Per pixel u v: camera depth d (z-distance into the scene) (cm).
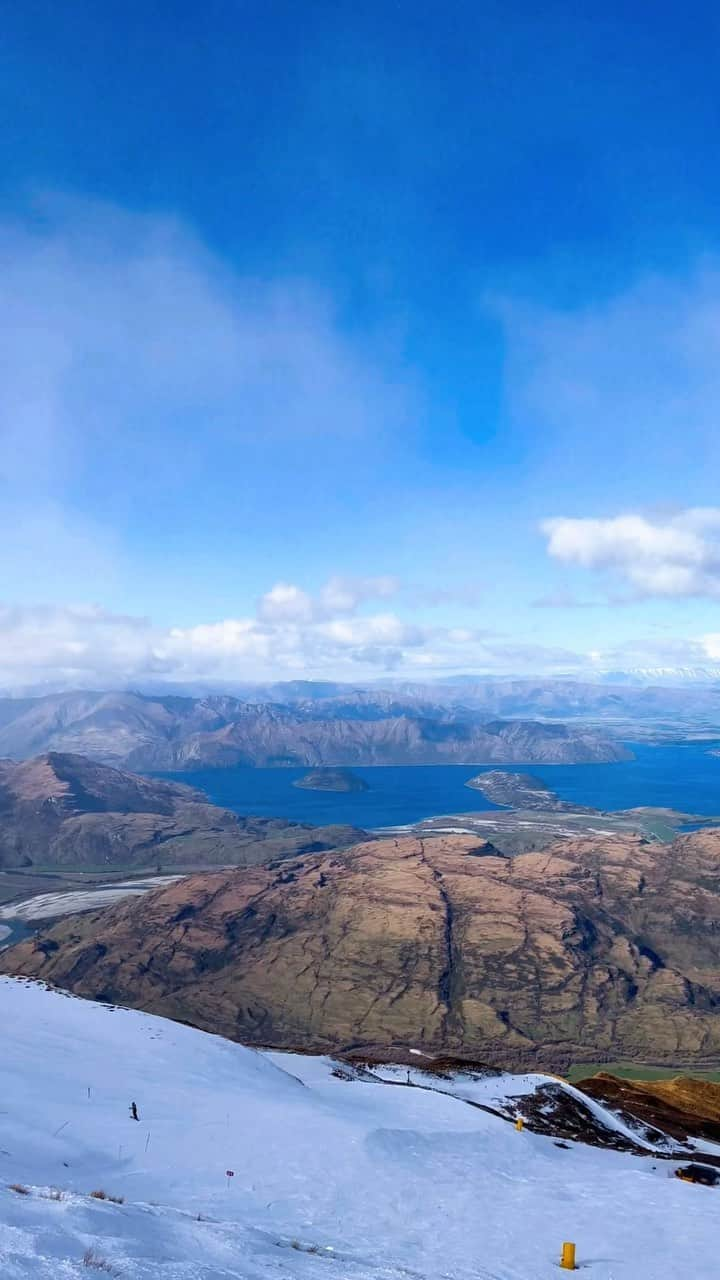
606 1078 12312
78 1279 1444
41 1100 4316
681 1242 3372
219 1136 4191
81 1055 5772
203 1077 5853
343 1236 2864
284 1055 9944
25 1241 1623
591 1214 3756
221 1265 1897
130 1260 1683
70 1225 1878
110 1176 3203
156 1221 2230
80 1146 3569
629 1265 2944
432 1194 3725
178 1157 3716
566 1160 5450
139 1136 3944
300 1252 2373
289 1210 3169
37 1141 3469
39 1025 6575
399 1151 4459
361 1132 4650
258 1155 3944
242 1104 5116
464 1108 6756
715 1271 2977
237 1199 3203
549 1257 2944
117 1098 4722
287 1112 5041
